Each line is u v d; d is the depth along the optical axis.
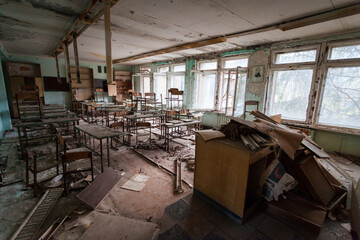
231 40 4.59
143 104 8.68
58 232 1.66
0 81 5.27
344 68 3.73
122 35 4.48
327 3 2.52
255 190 1.86
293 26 3.20
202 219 1.62
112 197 2.21
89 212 1.93
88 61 9.32
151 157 3.54
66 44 4.75
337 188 2.14
